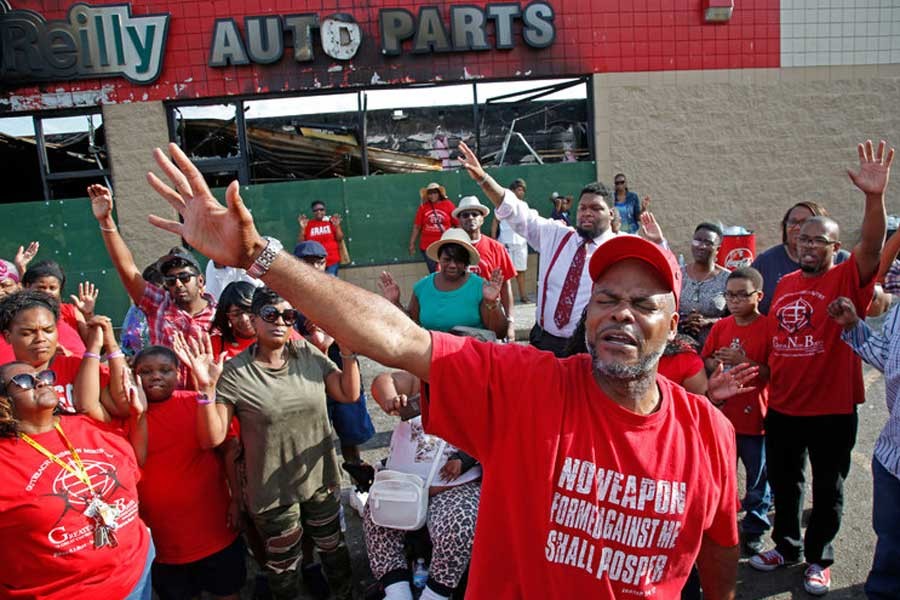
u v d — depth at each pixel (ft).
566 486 5.40
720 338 13.57
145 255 34.22
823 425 11.79
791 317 11.94
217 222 5.09
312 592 12.59
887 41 36.91
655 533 5.45
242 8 33.17
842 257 12.92
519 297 35.35
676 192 36.45
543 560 5.46
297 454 11.18
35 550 8.11
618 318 5.38
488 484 5.64
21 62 32.71
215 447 10.98
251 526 12.35
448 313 15.83
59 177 34.22
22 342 9.94
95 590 8.41
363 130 34.94
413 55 34.06
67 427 8.66
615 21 34.96
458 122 35.32
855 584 12.10
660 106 35.76
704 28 35.58
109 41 32.83
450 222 34.09
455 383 5.51
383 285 16.34
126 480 8.89
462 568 10.64
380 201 34.91
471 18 33.65
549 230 16.16
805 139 37.11
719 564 6.57
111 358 10.02
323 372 12.02
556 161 36.06
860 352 10.61
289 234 34.78
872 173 11.03
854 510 14.51
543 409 5.48
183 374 12.91
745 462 12.96
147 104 33.55
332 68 33.83
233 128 34.58
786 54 36.35
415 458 11.73
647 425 5.54
